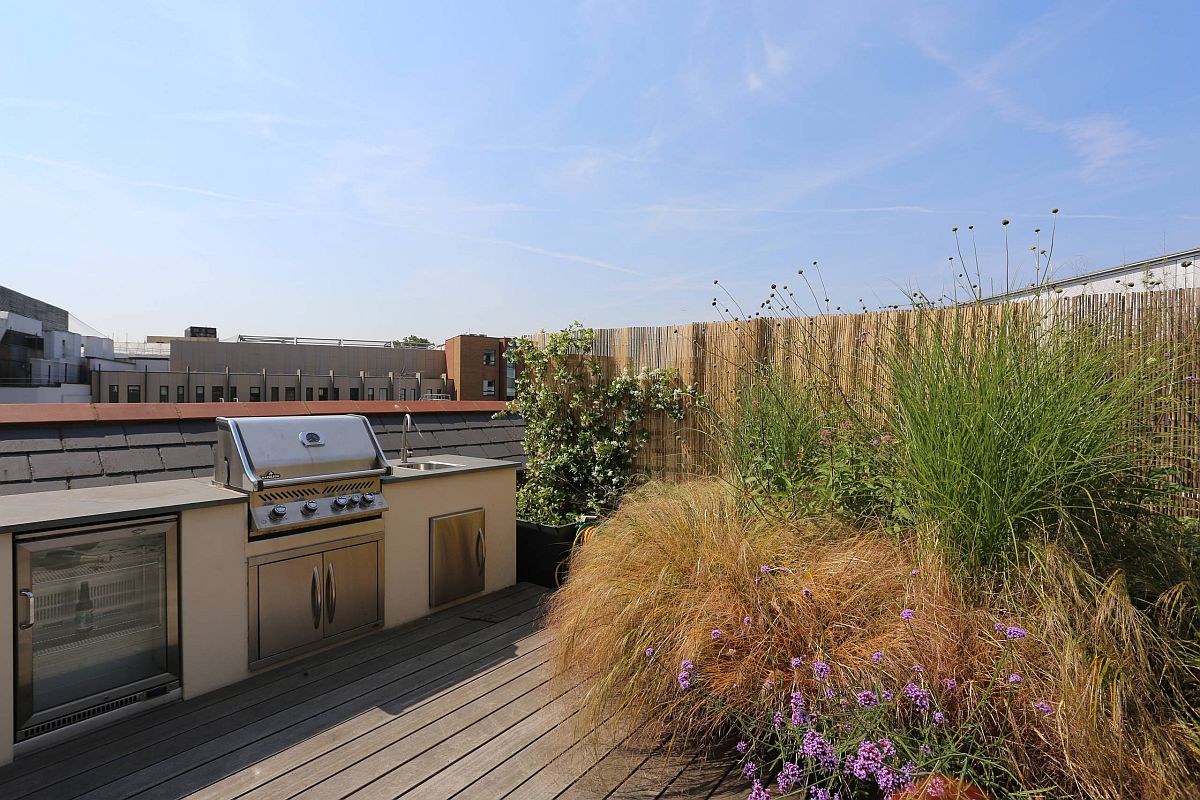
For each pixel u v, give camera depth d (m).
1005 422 2.11
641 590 2.33
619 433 4.96
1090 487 2.10
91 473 3.79
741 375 4.35
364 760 2.19
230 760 2.19
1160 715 1.55
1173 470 2.22
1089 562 1.97
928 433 2.26
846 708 1.76
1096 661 1.58
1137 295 2.89
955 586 2.01
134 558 2.52
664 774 2.09
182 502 2.63
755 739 1.96
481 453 6.12
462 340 39.50
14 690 2.18
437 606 3.76
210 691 2.73
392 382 38.69
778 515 2.83
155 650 2.59
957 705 1.69
